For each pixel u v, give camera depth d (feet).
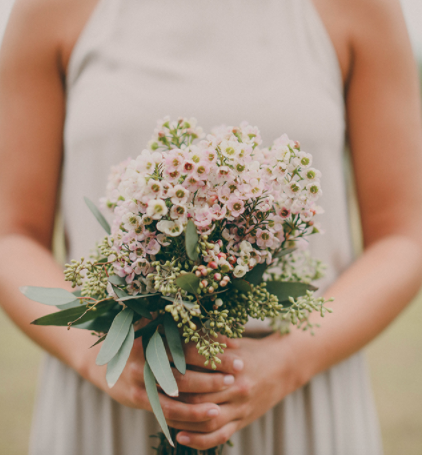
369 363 12.91
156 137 2.74
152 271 2.40
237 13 3.80
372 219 3.75
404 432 9.39
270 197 2.37
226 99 3.58
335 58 3.75
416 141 3.67
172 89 3.63
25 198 3.66
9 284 3.31
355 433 3.67
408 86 3.71
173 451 3.12
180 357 2.39
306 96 3.61
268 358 2.94
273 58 3.70
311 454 3.61
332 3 3.76
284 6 3.80
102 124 3.60
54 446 3.69
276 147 2.47
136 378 2.77
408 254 3.48
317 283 3.72
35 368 12.30
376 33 3.67
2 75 3.71
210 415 2.68
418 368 12.35
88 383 3.64
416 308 17.88
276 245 2.57
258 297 2.58
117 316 2.40
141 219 2.33
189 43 3.77
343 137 3.90
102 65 3.75
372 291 3.33
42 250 3.60
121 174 2.74
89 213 3.71
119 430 3.64
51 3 3.74
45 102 3.74
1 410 10.11
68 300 2.39
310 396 3.62
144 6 3.85
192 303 2.34
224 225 2.48
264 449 3.59
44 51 3.71
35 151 3.69
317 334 3.13
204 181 2.31
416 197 3.61
